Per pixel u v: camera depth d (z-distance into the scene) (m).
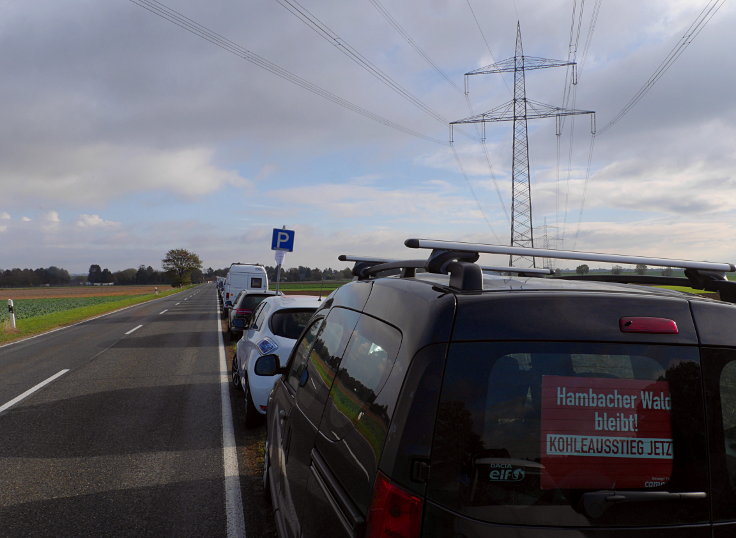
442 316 1.55
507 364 1.53
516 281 1.98
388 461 1.47
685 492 1.51
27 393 8.17
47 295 88.62
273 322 6.46
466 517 1.43
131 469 4.88
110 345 14.33
